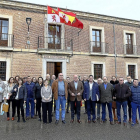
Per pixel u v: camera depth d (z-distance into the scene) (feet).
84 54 39.50
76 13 38.81
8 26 33.47
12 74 32.83
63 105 18.13
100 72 41.78
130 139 13.15
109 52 42.45
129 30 45.60
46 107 17.74
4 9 33.14
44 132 14.76
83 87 19.10
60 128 15.93
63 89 18.15
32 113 20.06
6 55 32.71
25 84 20.39
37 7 35.37
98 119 19.49
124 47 44.32
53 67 36.99
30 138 13.33
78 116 18.10
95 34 42.22
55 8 37.01
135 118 16.99
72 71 37.88
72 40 38.63
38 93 19.15
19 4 33.81
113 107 18.92
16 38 33.65
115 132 14.83
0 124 17.20
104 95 17.79
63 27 37.99
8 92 19.27
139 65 46.06
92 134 14.29
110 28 43.14
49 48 37.06
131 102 17.40
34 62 34.76
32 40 34.99
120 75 43.16
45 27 36.35
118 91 17.66
